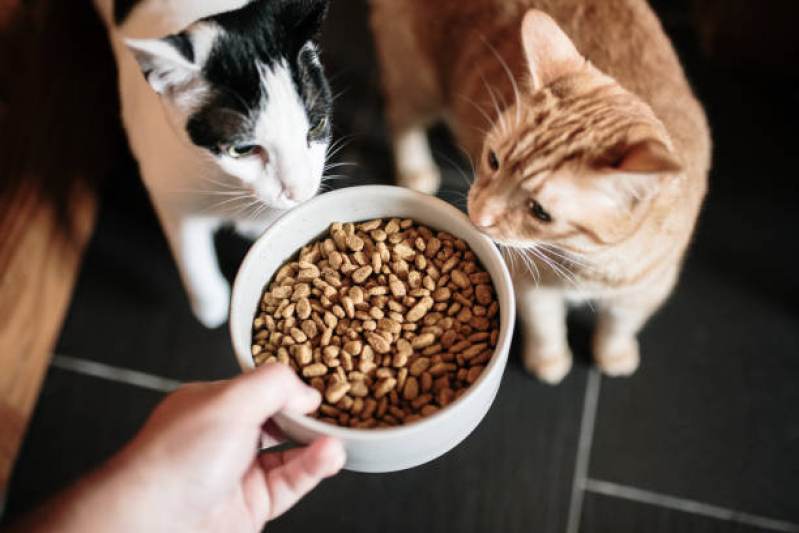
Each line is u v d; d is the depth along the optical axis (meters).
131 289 0.71
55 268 0.68
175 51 0.43
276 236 0.42
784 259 0.70
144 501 0.38
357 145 0.75
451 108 0.65
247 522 0.44
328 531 0.63
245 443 0.39
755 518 0.62
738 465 0.64
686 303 0.69
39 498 0.64
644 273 0.51
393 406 0.41
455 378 0.41
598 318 0.65
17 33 0.61
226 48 0.44
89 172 0.72
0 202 0.62
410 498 0.64
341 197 0.43
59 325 0.70
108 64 0.72
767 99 0.75
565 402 0.66
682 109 0.52
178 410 0.39
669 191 0.47
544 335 0.62
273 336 0.42
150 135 0.52
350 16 0.79
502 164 0.47
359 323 0.43
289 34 0.46
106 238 0.73
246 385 0.37
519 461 0.64
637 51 0.54
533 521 0.63
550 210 0.45
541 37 0.46
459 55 0.60
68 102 0.68
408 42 0.64
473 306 0.43
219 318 0.69
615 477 0.64
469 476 0.64
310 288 0.44
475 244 0.43
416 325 0.43
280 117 0.45
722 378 0.66
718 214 0.71
